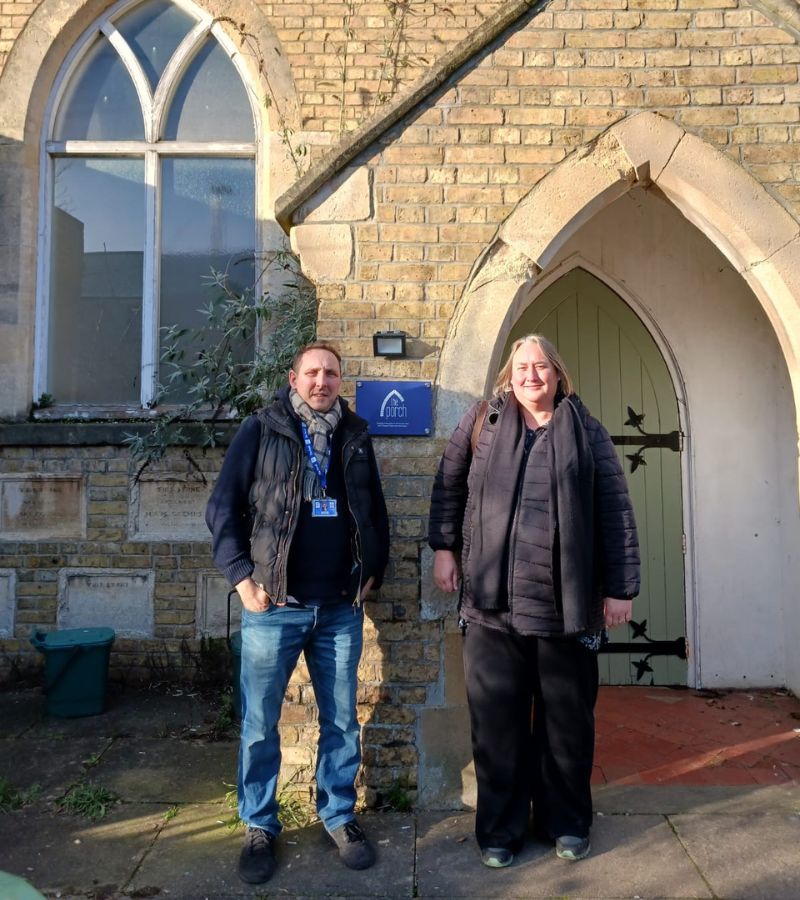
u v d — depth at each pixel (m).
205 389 4.68
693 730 3.99
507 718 2.77
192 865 2.75
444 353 3.21
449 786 3.15
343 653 2.86
